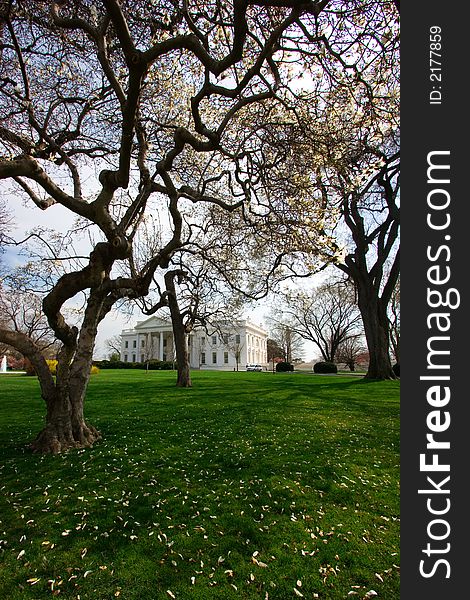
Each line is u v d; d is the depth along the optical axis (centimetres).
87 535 456
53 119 1000
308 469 679
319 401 1524
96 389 1972
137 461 720
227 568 394
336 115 809
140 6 717
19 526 477
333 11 625
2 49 793
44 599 348
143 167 904
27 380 2647
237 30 470
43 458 736
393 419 1160
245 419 1128
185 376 2150
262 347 10375
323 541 444
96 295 848
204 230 1600
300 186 833
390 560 410
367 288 2700
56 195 763
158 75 873
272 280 1430
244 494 571
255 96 675
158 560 407
